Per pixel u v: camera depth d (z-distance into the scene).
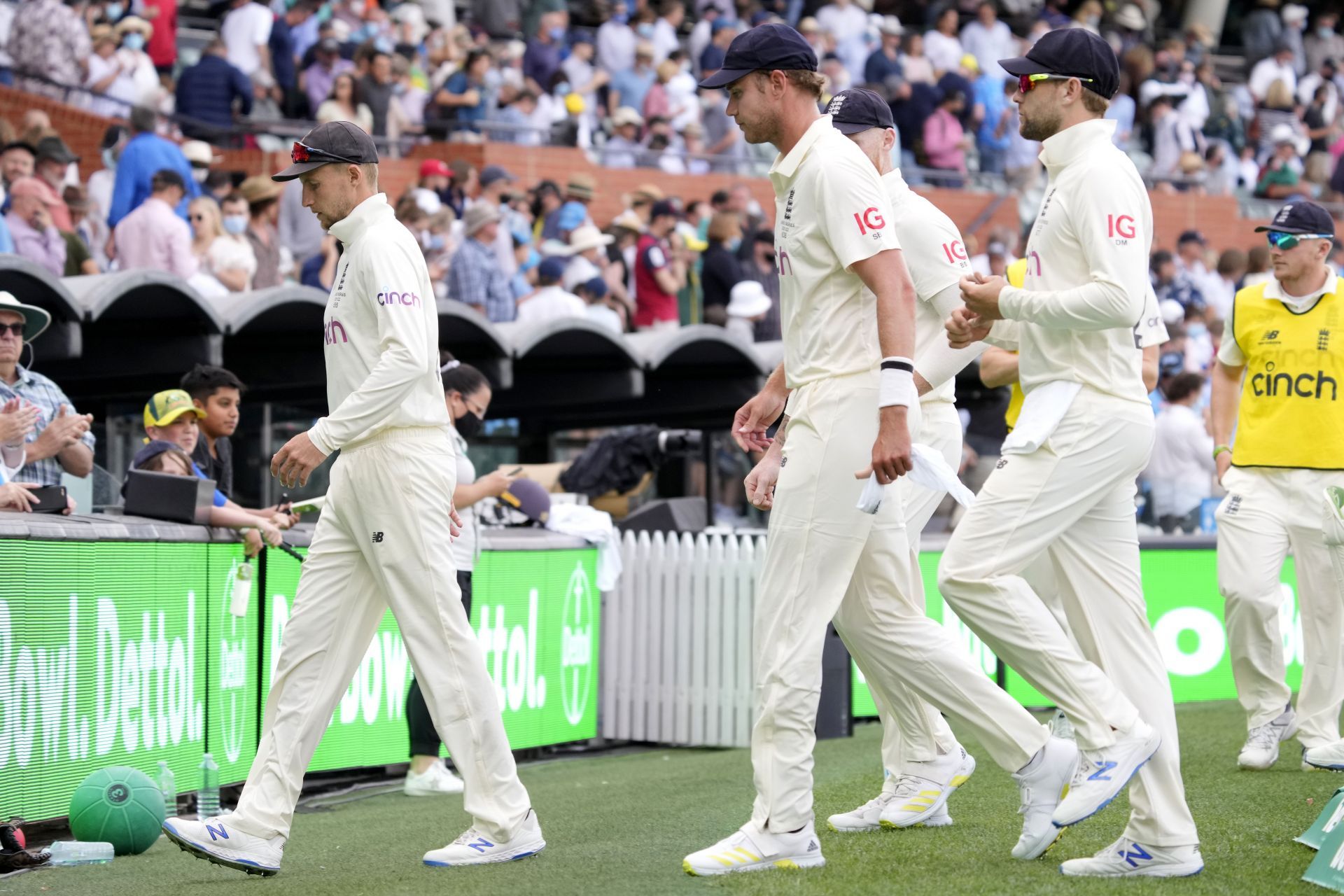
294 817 15.59
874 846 11.66
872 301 10.41
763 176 40.78
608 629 22.58
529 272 32.91
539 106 39.38
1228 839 11.93
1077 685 10.45
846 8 46.16
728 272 34.12
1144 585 24.70
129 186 27.91
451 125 36.66
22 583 12.66
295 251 30.83
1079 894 9.73
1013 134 45.47
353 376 11.59
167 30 34.81
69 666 13.34
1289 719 16.75
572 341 25.44
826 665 20.83
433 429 11.66
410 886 10.57
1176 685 25.09
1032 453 10.62
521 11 41.75
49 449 15.95
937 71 45.97
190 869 12.05
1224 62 56.53
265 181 30.00
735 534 22.81
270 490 25.61
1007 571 10.61
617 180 38.56
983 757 17.22
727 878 10.26
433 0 40.47
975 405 32.09
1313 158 53.34
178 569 15.18
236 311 21.83
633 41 41.91
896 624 11.03
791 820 10.52
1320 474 16.81
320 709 11.63
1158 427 33.09
